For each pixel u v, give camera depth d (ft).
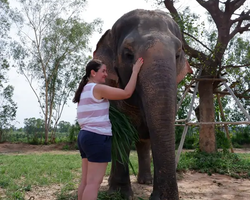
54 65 80.12
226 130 34.30
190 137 62.85
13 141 79.87
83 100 10.29
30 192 16.01
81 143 10.13
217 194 16.37
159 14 13.48
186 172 24.39
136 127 14.61
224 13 35.73
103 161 10.05
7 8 73.46
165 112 10.17
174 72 11.01
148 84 10.71
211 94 35.17
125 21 13.73
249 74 36.58
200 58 32.58
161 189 9.64
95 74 10.78
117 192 14.12
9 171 22.56
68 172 21.84
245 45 39.81
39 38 78.18
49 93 79.87
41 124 80.69
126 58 12.64
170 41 11.89
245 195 16.12
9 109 79.71
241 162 27.68
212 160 27.09
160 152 9.89
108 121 10.35
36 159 33.68
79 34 77.77
